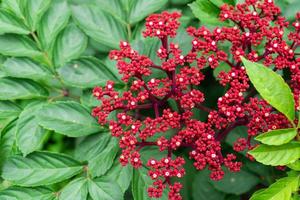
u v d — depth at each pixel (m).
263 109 0.75
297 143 0.70
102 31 0.84
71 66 0.81
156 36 0.78
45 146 1.01
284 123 0.75
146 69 0.77
